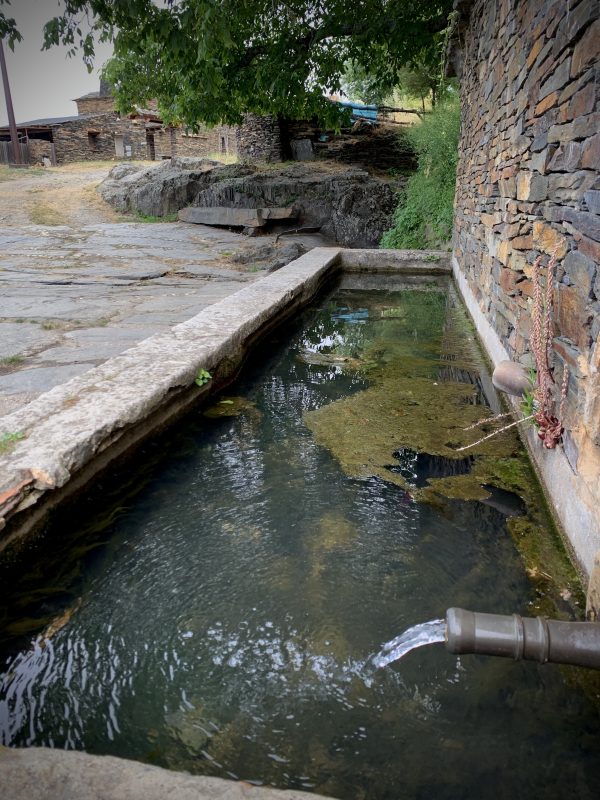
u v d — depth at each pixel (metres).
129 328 5.41
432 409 4.21
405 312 7.67
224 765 1.59
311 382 4.77
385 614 2.18
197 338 4.47
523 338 3.79
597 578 2.03
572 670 1.93
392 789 1.53
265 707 1.79
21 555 2.35
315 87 13.30
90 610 2.19
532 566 2.46
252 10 11.43
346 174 13.94
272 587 2.33
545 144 3.20
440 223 11.70
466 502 2.97
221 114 14.18
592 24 2.36
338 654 1.99
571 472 2.54
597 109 2.27
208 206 13.92
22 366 4.18
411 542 2.63
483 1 6.71
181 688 1.85
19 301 6.69
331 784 1.54
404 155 16.20
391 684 1.87
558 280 2.86
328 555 2.53
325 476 3.22
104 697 1.81
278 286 6.81
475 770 1.58
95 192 16.05
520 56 4.12
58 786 1.30
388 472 3.27
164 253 10.71
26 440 2.65
